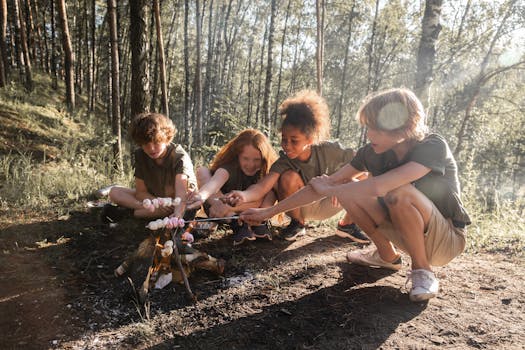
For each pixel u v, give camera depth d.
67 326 2.13
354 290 2.54
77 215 3.72
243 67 34.28
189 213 3.13
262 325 2.16
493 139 18.69
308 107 3.04
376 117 2.25
